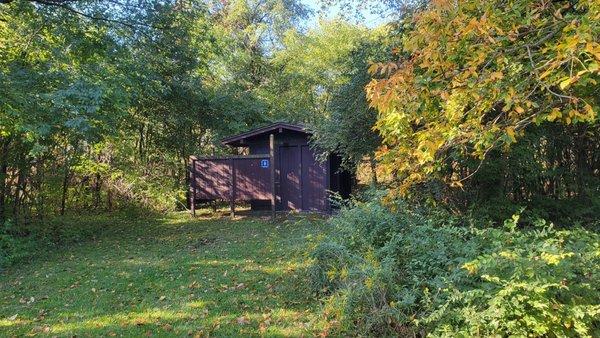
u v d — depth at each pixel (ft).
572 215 20.83
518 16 10.31
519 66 9.95
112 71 32.91
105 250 26.94
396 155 12.54
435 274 13.29
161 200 44.19
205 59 46.21
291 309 14.94
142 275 20.17
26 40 30.22
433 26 10.18
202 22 42.91
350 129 25.44
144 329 13.73
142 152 47.60
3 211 30.81
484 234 14.06
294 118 66.28
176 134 48.60
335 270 14.37
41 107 25.35
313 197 39.29
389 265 13.34
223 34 66.59
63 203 39.73
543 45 10.32
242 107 53.36
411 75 10.44
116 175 44.70
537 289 9.58
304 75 71.61
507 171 20.63
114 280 19.57
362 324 12.34
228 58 66.69
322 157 33.65
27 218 33.58
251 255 23.21
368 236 15.96
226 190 39.40
